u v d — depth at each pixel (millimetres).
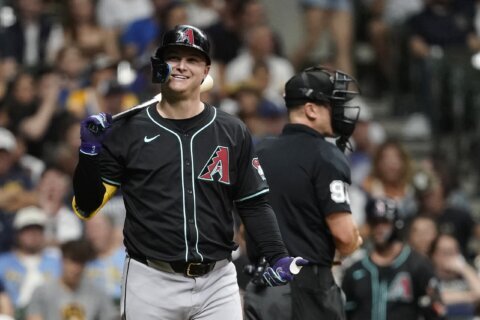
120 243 32594
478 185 44125
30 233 31250
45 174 33781
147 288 15953
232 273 16438
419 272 25062
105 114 15375
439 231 33125
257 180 16344
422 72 46688
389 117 48844
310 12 47906
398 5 49875
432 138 45156
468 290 31578
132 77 38625
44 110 39031
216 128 16078
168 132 15852
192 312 16109
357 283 25234
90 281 29438
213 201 15930
